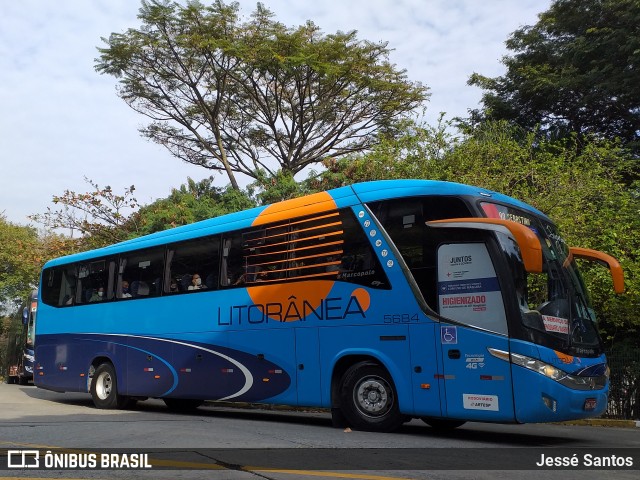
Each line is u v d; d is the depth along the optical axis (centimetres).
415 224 952
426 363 905
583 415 850
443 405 884
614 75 2294
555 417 823
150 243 1391
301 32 2931
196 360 1233
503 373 841
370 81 3017
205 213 2516
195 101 3123
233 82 3134
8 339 2977
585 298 950
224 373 1177
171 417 1232
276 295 1108
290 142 3234
